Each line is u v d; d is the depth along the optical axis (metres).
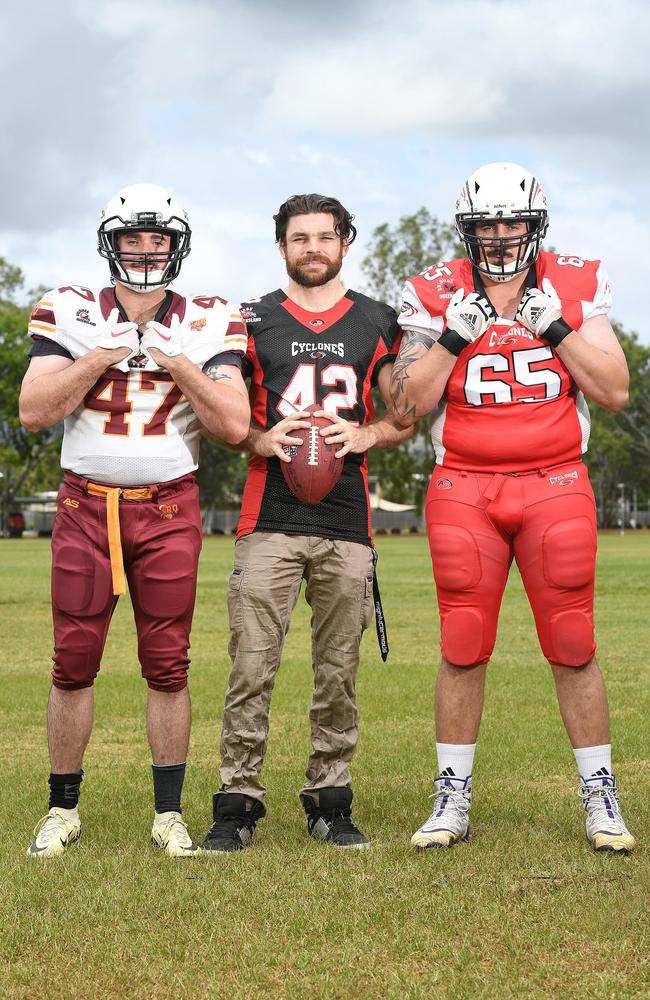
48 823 3.86
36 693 7.29
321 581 4.06
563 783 4.79
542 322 3.78
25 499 55.84
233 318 4.04
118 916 3.14
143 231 3.83
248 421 3.94
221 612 12.97
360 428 4.09
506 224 3.81
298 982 2.72
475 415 3.95
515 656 8.98
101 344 3.74
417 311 4.00
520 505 3.92
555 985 2.68
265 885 3.38
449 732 3.96
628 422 63.84
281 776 4.98
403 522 65.06
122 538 3.88
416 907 3.17
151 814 4.30
